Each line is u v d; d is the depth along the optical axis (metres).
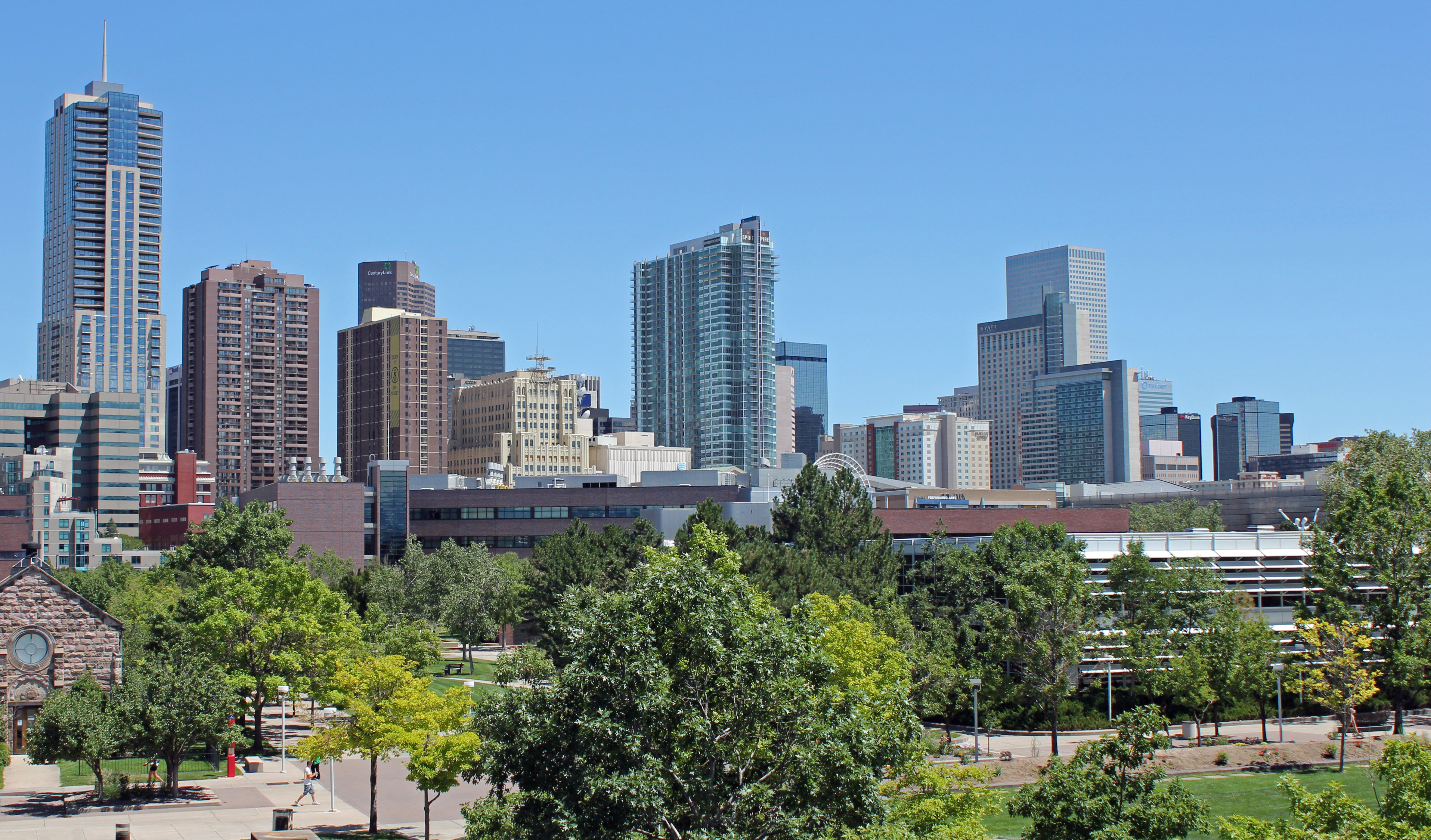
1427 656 107.81
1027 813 44.22
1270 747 98.00
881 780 46.34
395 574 150.25
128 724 69.94
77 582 123.56
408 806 74.00
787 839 38.53
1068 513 189.12
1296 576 131.00
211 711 72.62
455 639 175.50
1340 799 42.72
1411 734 47.94
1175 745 101.44
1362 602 111.19
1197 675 102.50
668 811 38.44
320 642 93.12
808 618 45.03
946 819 49.47
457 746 60.38
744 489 197.88
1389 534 109.00
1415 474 135.88
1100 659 110.00
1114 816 41.62
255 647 90.31
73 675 84.31
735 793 39.25
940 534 135.25
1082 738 104.31
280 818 56.50
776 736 40.50
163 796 72.12
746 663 39.94
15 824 63.94
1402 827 40.84
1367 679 98.31
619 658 38.75
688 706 39.66
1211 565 122.25
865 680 71.69
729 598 40.97
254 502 123.69
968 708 101.69
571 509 199.12
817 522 133.62
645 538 129.12
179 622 99.75
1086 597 94.06
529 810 41.06
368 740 63.59
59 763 81.31
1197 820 42.00
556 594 125.06
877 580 121.25
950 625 106.69
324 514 191.12
